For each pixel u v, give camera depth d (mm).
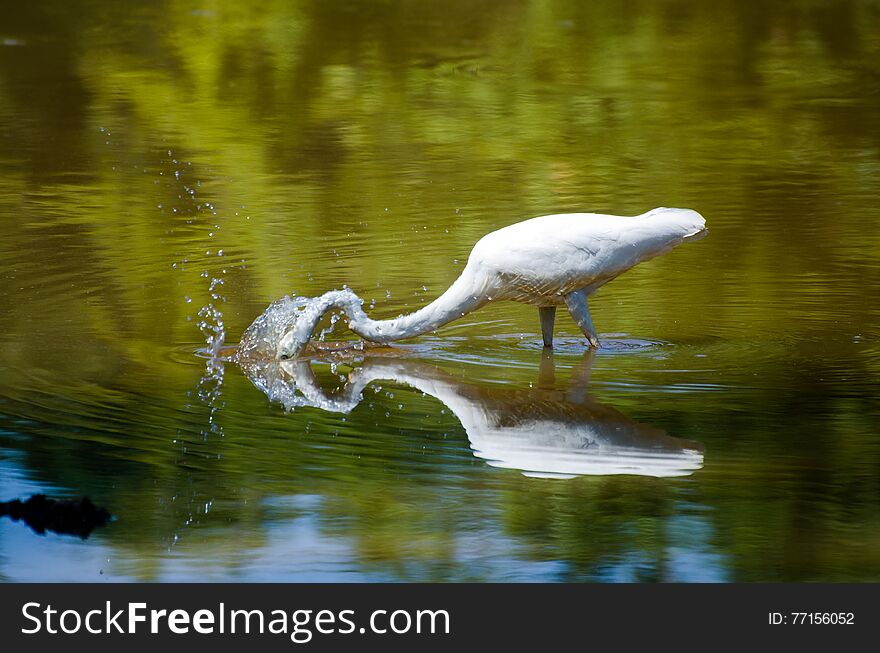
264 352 12969
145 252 16438
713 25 35250
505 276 12617
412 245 16891
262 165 21562
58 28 34125
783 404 11273
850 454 10117
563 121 25031
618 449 10352
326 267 15891
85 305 14281
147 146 22828
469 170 21203
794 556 8555
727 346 13016
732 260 16203
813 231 17453
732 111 25781
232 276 15484
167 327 13617
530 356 12844
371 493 9531
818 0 38438
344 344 13383
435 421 11023
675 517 9102
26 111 25438
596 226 12562
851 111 25641
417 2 38562
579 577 8375
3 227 17578
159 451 10266
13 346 12859
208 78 28750
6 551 8688
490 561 8562
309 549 8711
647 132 24016
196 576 8391
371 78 29047
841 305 14359
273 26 34625
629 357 12711
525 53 31828
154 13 36250
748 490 9516
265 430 10789
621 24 35438
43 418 10906
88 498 9211
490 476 9836
